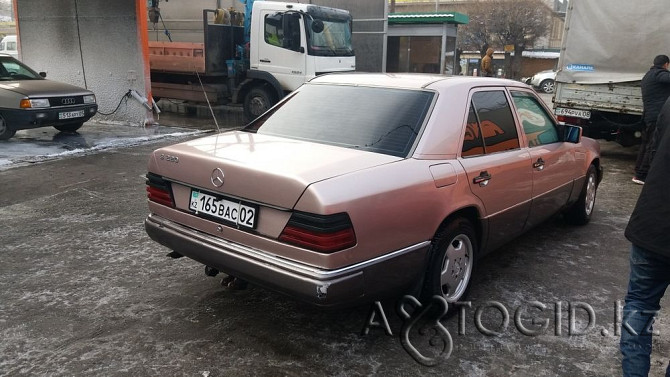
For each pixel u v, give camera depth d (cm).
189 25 1467
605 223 594
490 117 399
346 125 362
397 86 383
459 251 366
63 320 351
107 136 1066
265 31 1262
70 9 1231
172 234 343
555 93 1002
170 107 1630
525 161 421
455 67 2088
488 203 378
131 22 1172
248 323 354
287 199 280
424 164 328
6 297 382
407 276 319
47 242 491
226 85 1416
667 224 254
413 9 5038
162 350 320
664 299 404
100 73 1237
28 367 300
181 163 335
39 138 1023
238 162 307
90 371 297
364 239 287
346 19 1323
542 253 497
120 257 459
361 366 310
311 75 1233
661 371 314
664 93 741
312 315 366
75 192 659
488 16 3741
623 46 908
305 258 278
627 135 950
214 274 375
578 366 316
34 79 1048
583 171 540
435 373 305
